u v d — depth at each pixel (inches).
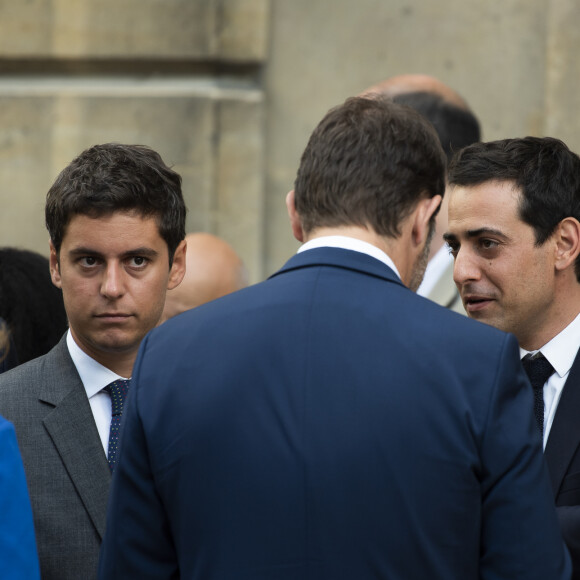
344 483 185.8
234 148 555.8
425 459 186.2
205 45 553.0
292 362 193.6
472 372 191.0
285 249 562.9
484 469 188.9
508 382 191.9
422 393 189.0
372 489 185.6
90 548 243.9
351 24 554.3
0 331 283.9
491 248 261.1
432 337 193.9
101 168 255.6
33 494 245.6
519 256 259.3
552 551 189.2
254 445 190.4
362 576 184.1
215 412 193.5
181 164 554.3
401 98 420.2
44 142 563.8
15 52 563.5
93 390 259.9
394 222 207.9
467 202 263.4
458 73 546.0
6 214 566.6
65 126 561.6
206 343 200.4
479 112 544.4
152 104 554.9
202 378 196.9
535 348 267.7
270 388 192.9
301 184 214.4
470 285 264.2
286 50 559.5
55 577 241.9
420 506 185.3
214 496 191.0
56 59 561.6
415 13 549.0
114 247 252.8
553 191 258.8
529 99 539.8
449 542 186.4
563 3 534.6
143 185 255.9
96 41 557.9
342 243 206.1
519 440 189.3
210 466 192.1
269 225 562.9
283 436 189.8
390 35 551.2
